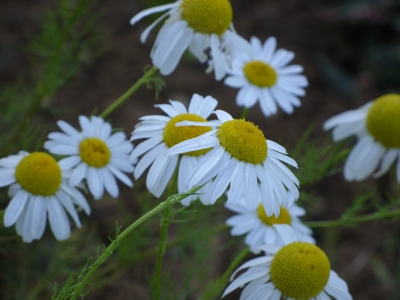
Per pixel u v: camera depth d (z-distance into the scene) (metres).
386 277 0.27
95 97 0.28
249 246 0.18
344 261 0.27
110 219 0.24
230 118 0.14
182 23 0.17
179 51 0.17
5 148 0.22
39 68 0.28
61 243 0.21
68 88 0.28
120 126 0.27
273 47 0.21
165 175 0.15
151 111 0.28
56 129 0.26
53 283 0.21
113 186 0.17
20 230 0.16
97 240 0.24
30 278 0.22
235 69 0.20
